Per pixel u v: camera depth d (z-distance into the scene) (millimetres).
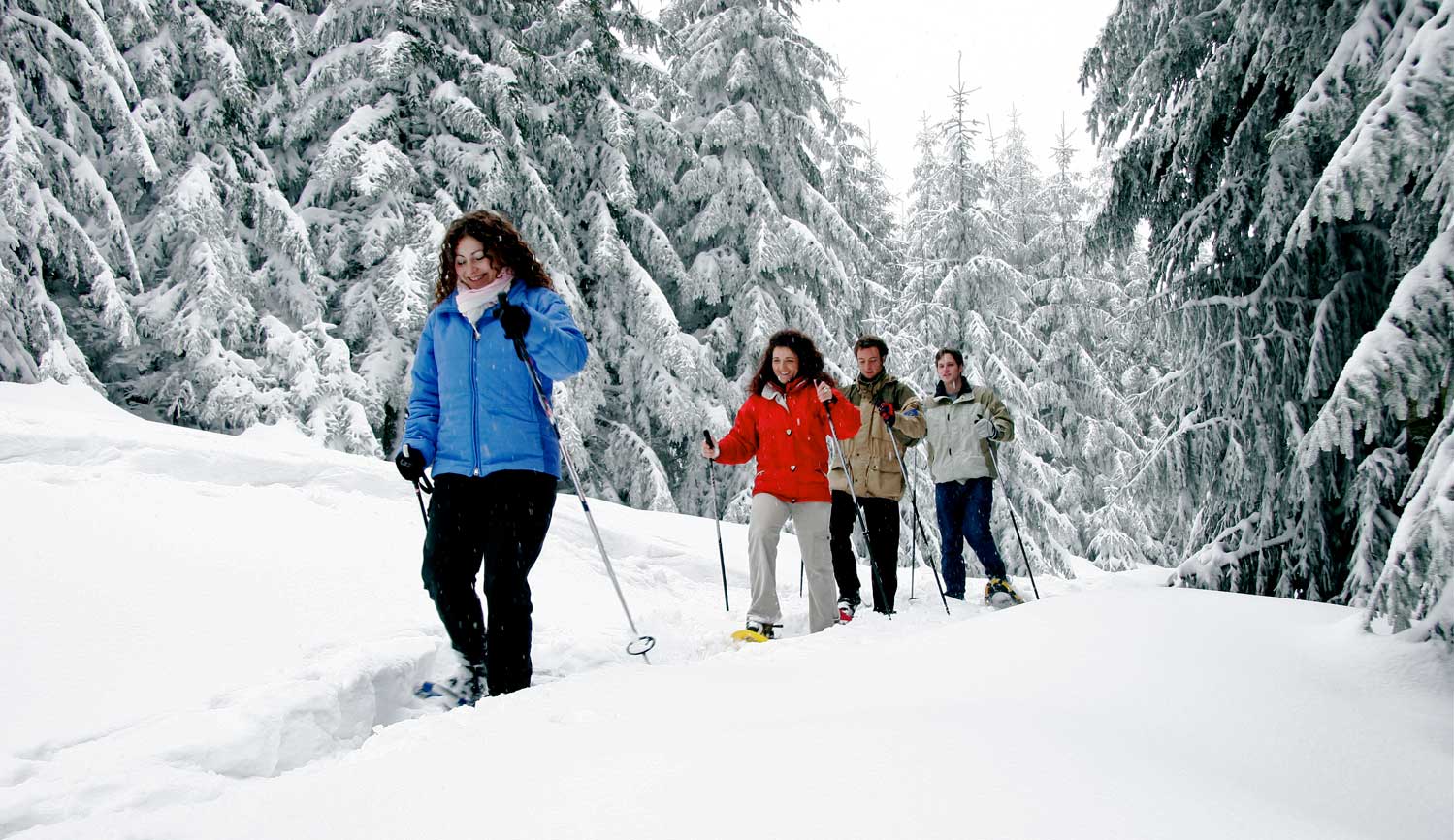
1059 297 21109
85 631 3049
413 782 1617
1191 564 6531
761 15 15086
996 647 2660
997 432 5957
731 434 4859
